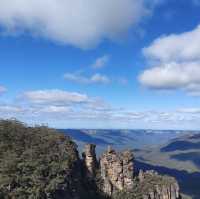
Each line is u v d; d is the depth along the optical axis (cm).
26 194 16550
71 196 18912
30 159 18088
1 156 18100
